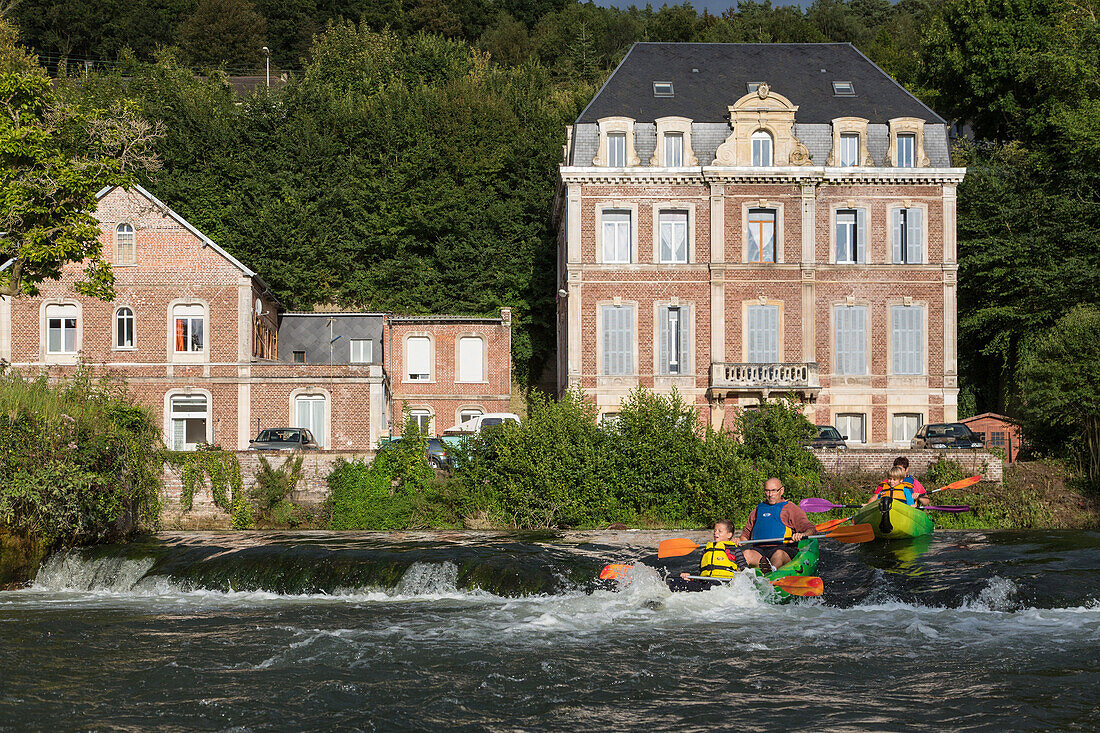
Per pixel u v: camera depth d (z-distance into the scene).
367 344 47.53
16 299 38.50
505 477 29.30
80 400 25.03
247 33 84.94
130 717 11.68
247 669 13.52
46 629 16.08
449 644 14.76
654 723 11.47
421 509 28.86
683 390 40.09
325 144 53.50
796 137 40.84
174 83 58.41
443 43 66.94
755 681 12.92
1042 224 42.72
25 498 21.28
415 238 52.72
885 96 42.34
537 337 52.38
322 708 11.98
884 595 17.34
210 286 39.12
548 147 54.16
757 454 31.02
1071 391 32.47
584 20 86.44
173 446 38.66
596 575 19.14
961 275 43.75
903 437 40.41
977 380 45.34
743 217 40.22
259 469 28.77
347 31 69.44
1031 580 17.36
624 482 29.22
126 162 32.06
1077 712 11.65
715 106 41.50
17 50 64.69
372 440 38.78
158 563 21.06
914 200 40.56
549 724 11.47
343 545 22.42
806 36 84.00
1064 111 44.53
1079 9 52.94
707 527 28.70
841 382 40.22
